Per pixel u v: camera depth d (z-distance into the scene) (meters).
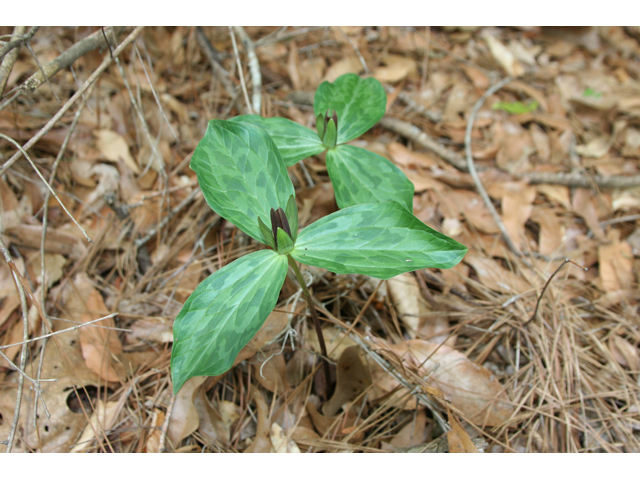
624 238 0.56
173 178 0.57
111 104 0.59
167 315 0.48
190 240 0.53
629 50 0.78
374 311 0.48
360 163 0.43
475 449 0.38
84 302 0.48
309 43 0.74
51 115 0.57
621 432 0.44
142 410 0.44
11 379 0.44
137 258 0.52
